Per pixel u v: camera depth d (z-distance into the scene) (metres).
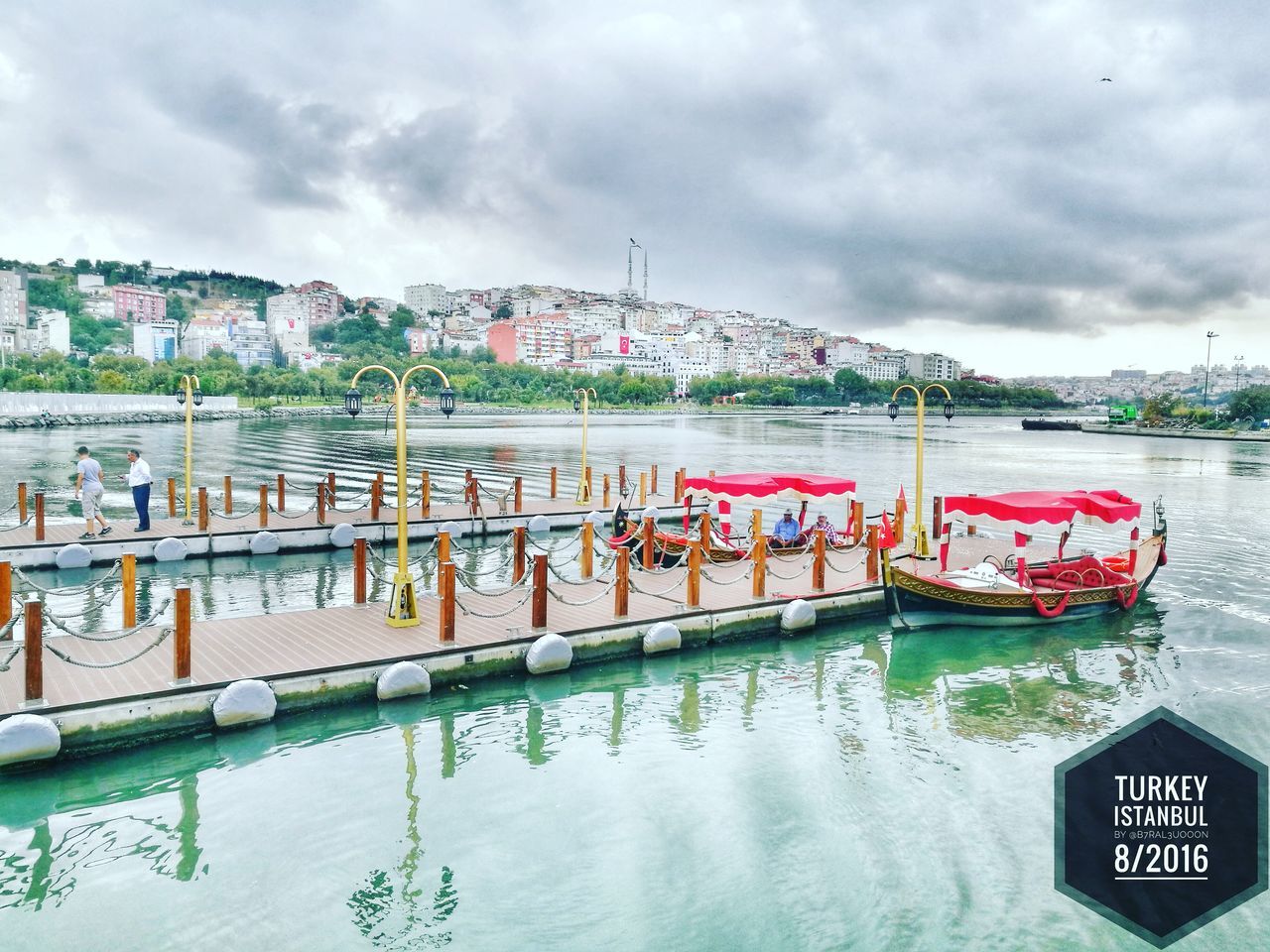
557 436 92.69
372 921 8.74
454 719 13.99
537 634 15.98
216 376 138.62
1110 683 16.33
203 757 12.30
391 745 12.98
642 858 10.03
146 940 8.36
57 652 12.20
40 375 118.12
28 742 11.31
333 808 11.04
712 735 13.73
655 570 19.12
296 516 29.33
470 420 133.12
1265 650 18.44
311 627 16.23
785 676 16.61
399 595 16.36
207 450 63.62
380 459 58.12
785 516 25.34
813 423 158.38
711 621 18.08
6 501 33.97
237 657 14.23
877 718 14.55
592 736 13.58
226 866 9.70
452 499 36.41
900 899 9.28
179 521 27.86
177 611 12.71
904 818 11.07
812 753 13.09
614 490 40.72
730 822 10.90
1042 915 9.05
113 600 20.20
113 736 12.13
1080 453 85.38
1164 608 21.95
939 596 19.27
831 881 9.62
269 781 11.70
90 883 9.33
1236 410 146.50
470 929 8.64
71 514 31.03
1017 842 10.52
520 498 32.12
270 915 8.80
